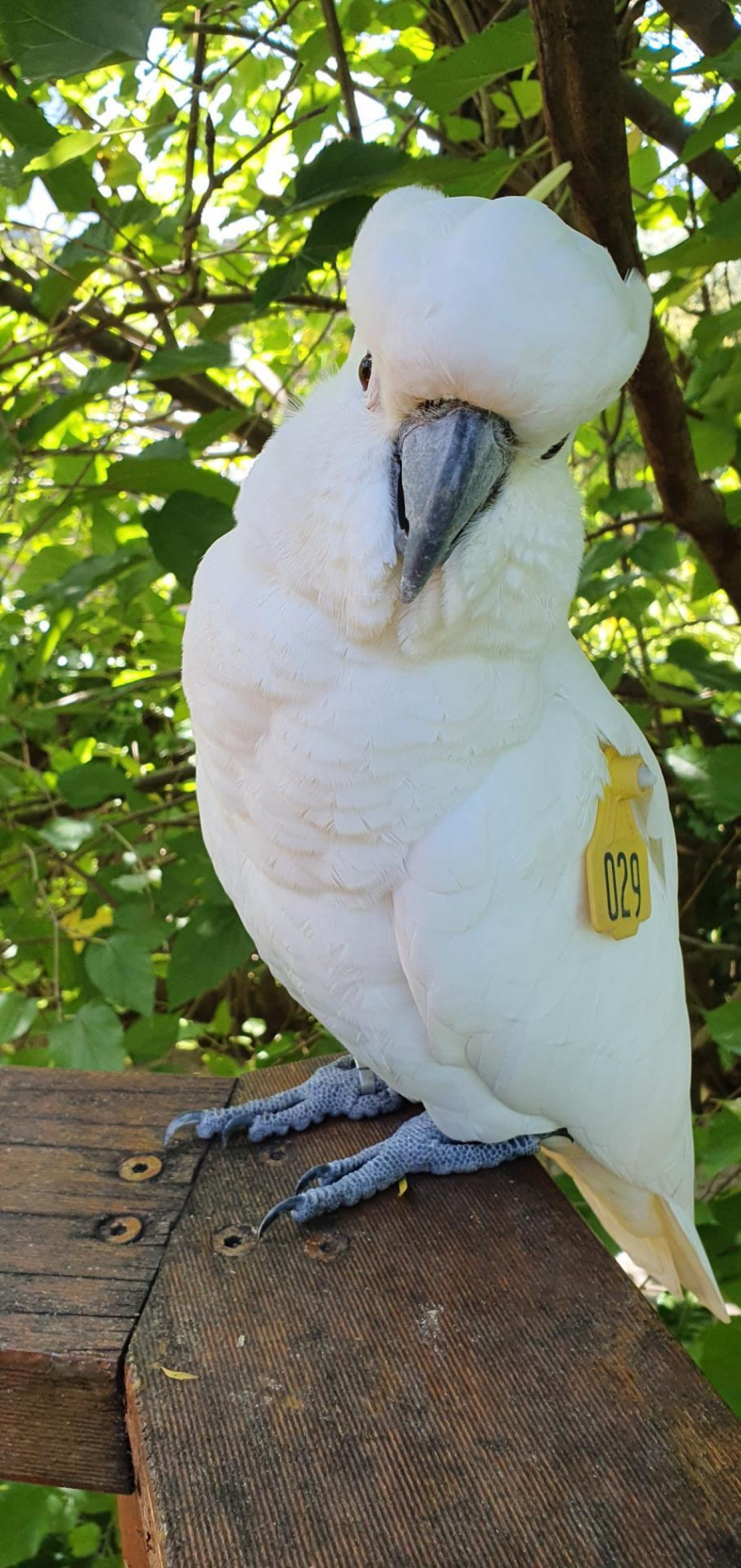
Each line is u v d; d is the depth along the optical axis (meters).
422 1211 0.46
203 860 0.68
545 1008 0.45
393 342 0.37
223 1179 0.47
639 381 0.58
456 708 0.41
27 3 0.42
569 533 0.41
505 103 0.66
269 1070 0.53
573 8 0.46
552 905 0.45
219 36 0.68
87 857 0.88
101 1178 0.47
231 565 0.44
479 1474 0.36
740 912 0.95
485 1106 0.47
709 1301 0.54
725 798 0.64
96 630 0.90
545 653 0.44
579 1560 0.34
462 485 0.38
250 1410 0.38
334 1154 0.49
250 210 0.72
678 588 0.83
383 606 0.39
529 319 0.36
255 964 0.93
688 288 0.70
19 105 0.50
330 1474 0.36
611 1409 0.38
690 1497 0.35
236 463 0.93
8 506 0.61
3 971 0.82
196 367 0.60
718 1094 0.93
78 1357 0.39
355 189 0.53
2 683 0.79
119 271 0.78
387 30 0.73
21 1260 0.43
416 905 0.43
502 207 0.37
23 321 0.88
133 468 0.58
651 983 0.49
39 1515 0.58
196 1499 0.35
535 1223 0.45
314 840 0.44
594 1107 0.48
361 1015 0.47
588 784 0.46
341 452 0.40
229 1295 0.42
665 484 0.64
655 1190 0.52
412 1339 0.40
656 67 0.61
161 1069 0.76
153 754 1.08
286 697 0.42
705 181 0.65
